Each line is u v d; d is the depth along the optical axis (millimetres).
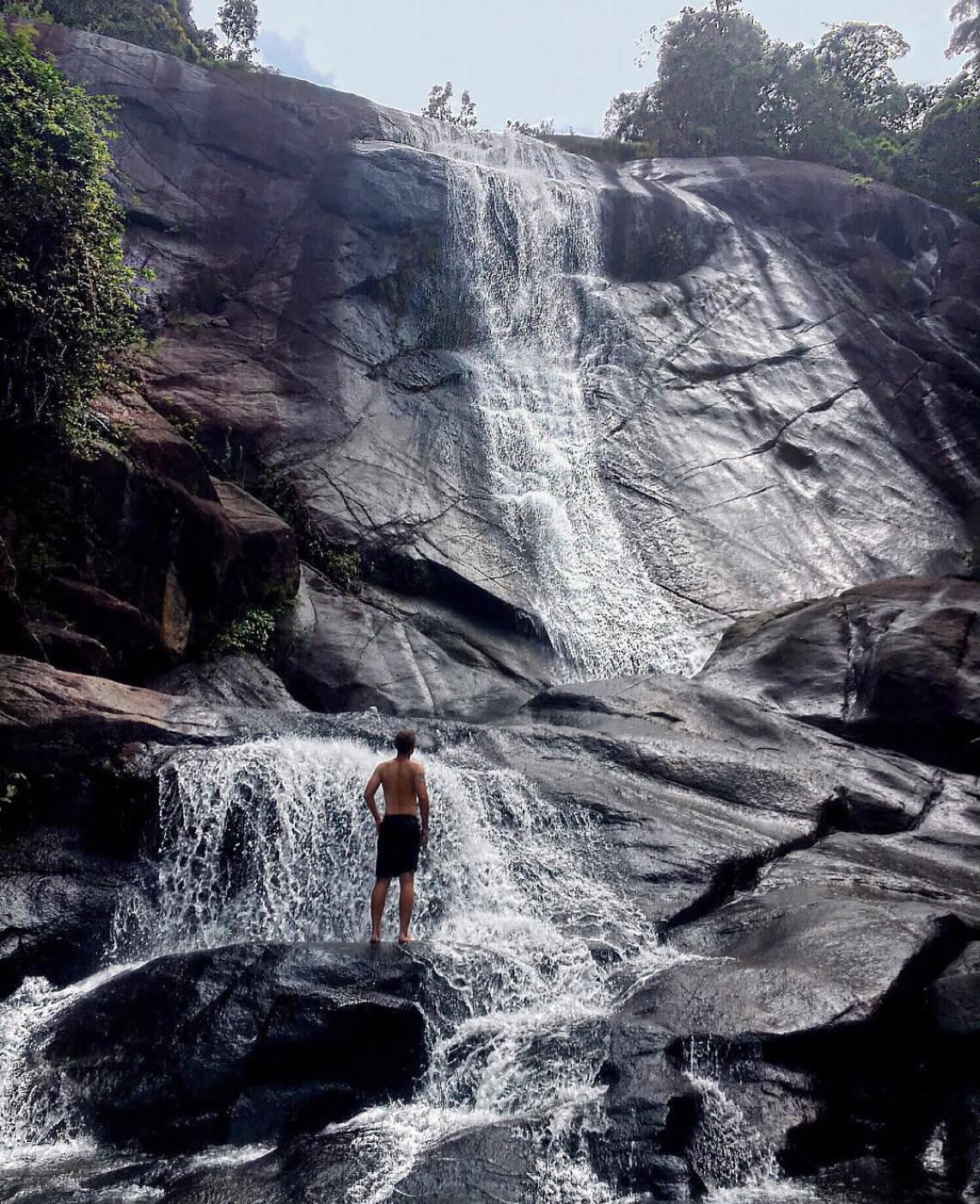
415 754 10719
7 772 8828
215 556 13617
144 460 13172
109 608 12117
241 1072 6527
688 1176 5641
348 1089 6594
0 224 12195
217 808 9070
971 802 11383
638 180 27141
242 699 13109
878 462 22516
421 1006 7023
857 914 7875
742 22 34438
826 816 10539
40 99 13102
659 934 8352
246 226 20766
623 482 20312
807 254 27938
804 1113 6176
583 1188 5590
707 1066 6406
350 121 23328
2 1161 6207
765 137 32969
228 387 17844
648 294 24359
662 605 18000
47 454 12297
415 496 17922
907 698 12859
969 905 8523
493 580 16984
